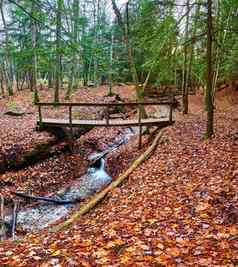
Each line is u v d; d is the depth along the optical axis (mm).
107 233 6441
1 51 36281
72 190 12758
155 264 5102
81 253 5645
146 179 10156
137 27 18719
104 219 7461
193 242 5742
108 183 13055
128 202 8453
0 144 14297
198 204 7379
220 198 7516
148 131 18250
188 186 8711
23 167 13844
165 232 6238
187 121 19688
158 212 7305
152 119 17953
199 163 10719
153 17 17266
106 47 45406
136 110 28641
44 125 16625
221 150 11781
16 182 12617
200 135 15234
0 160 13219
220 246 5492
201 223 6445
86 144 18469
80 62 40781
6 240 8234
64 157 15852
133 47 26453
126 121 16859
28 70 36375
